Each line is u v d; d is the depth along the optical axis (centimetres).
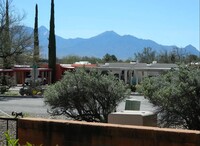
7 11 4859
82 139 653
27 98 3516
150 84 1159
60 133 671
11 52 4928
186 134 574
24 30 5066
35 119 702
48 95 1295
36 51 5278
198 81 1049
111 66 6006
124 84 1355
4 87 4197
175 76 1109
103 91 1271
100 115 1284
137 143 609
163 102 1069
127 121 905
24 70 6178
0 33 4822
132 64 6050
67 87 1270
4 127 1190
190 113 1061
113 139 627
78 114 1291
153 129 600
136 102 1162
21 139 705
